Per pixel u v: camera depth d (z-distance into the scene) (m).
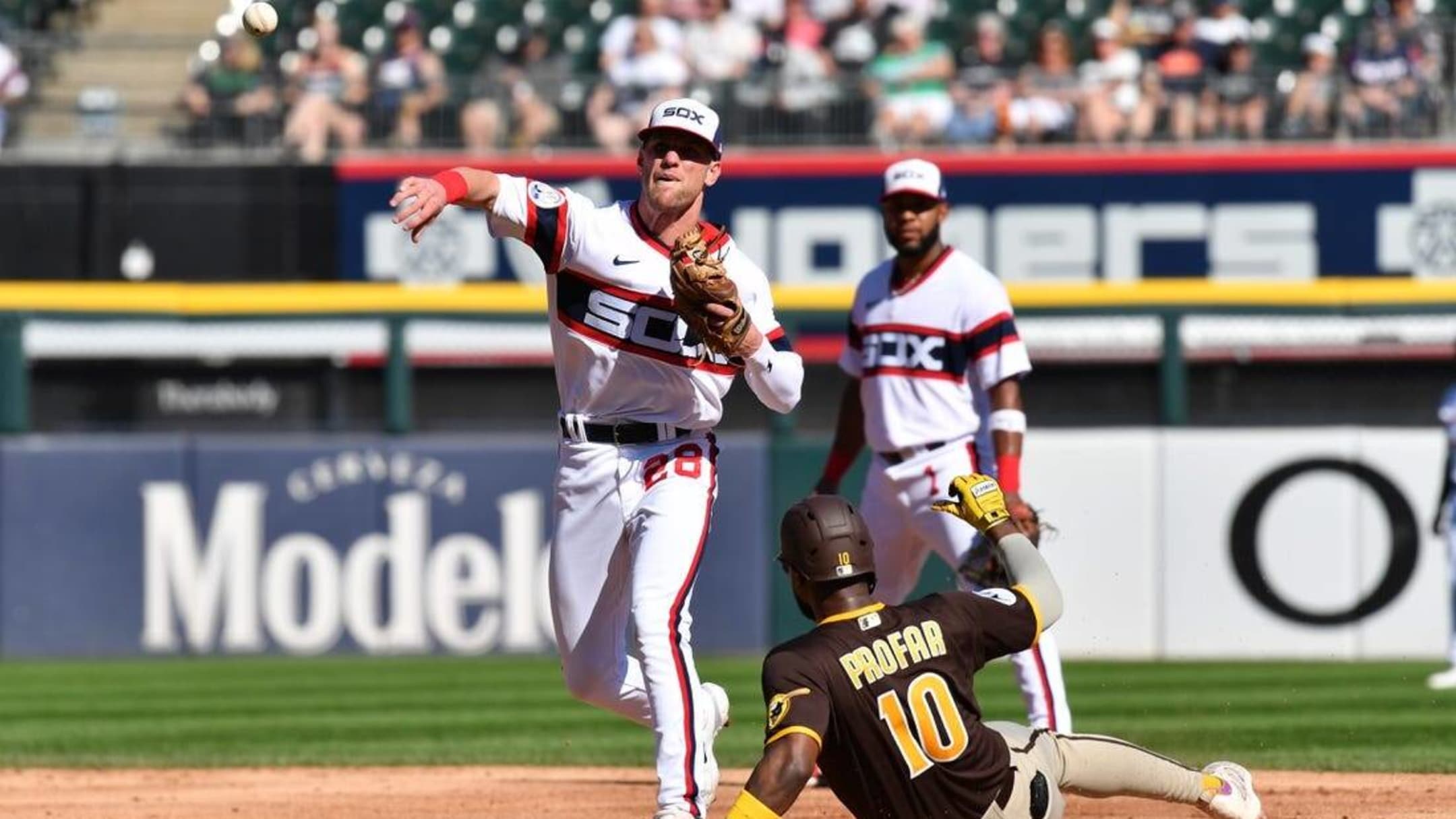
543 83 57.06
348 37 63.81
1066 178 55.03
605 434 18.38
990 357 23.55
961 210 55.31
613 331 18.05
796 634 46.09
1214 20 61.03
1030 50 63.06
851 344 24.86
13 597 46.75
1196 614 45.41
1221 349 51.91
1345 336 51.62
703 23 61.84
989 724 16.66
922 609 15.91
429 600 47.00
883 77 58.16
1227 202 54.91
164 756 30.66
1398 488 45.03
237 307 48.44
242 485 47.00
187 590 47.00
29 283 54.97
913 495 23.94
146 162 55.31
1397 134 55.66
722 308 17.09
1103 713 35.06
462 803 24.78
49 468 46.91
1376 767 27.55
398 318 48.50
